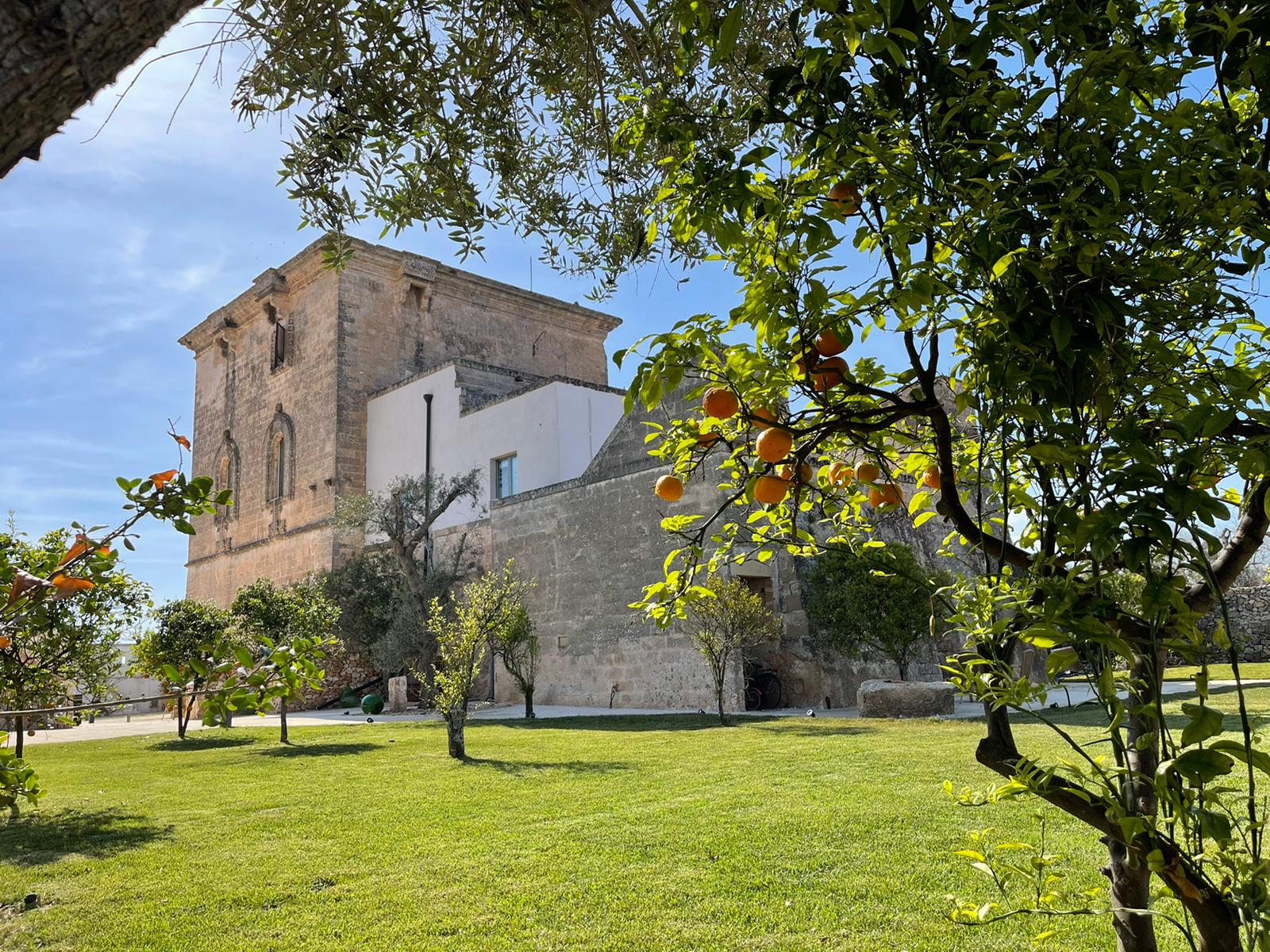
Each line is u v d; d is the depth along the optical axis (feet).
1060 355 4.55
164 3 3.65
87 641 23.66
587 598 68.03
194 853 20.59
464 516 84.07
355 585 84.53
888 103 5.06
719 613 48.70
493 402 83.66
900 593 50.65
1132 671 5.08
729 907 15.08
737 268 5.71
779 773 28.53
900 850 17.97
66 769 38.88
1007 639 4.76
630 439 67.15
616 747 38.83
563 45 10.40
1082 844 17.51
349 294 96.58
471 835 21.47
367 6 9.05
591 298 13.79
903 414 5.51
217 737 52.85
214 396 117.80
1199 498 3.82
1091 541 3.93
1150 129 4.79
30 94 3.47
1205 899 4.54
